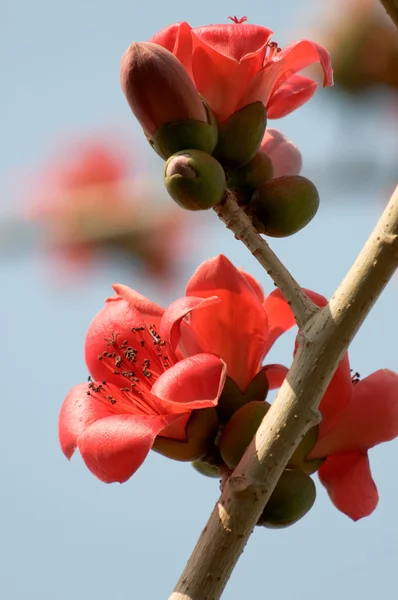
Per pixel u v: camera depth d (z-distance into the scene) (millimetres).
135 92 1841
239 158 1860
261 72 1856
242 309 1858
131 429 1799
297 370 1786
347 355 1837
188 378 1795
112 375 1876
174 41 1864
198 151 1835
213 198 1827
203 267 1862
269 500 1826
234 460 1832
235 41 1853
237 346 1860
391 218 1787
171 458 1853
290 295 1804
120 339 1878
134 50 1837
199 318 1862
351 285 1788
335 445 1843
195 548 1779
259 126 1861
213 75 1855
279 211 1856
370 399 1841
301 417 1780
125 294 1888
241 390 1856
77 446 1835
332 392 1834
